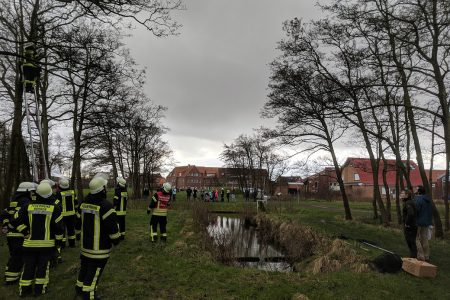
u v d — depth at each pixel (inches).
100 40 519.8
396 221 851.4
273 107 774.5
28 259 243.4
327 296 268.8
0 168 912.9
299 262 451.2
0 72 717.3
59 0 364.5
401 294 277.9
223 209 1224.8
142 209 1029.2
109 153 1280.8
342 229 607.2
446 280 315.6
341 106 530.3
